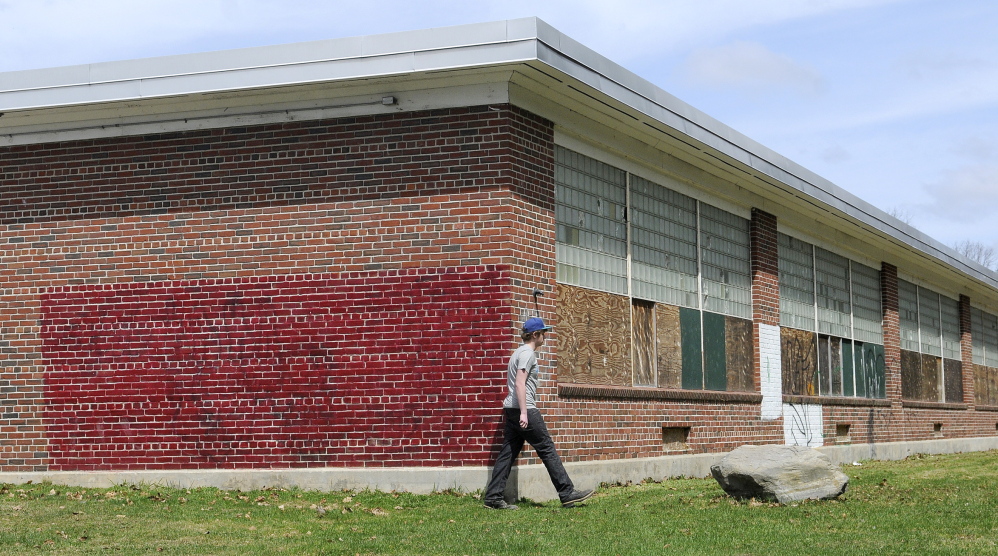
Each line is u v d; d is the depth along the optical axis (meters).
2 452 15.16
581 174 16.02
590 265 16.09
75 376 15.02
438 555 9.45
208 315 14.62
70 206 15.25
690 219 19.17
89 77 14.59
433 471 13.62
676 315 18.42
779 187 20.55
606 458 15.80
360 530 10.95
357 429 14.02
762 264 21.36
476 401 13.66
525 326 12.88
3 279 15.40
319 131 14.44
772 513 12.01
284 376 14.30
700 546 9.92
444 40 13.38
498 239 13.76
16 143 15.54
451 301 13.85
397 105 14.19
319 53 13.81
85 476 14.71
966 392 33.91
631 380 16.89
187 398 14.59
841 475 13.43
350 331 14.15
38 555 9.66
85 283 15.10
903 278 29.77
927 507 12.60
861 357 26.52
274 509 12.39
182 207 14.84
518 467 13.62
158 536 10.68
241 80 14.06
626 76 15.14
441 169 13.99
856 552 9.60
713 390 19.38
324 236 14.32
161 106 14.90
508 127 13.89
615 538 10.25
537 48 13.05
